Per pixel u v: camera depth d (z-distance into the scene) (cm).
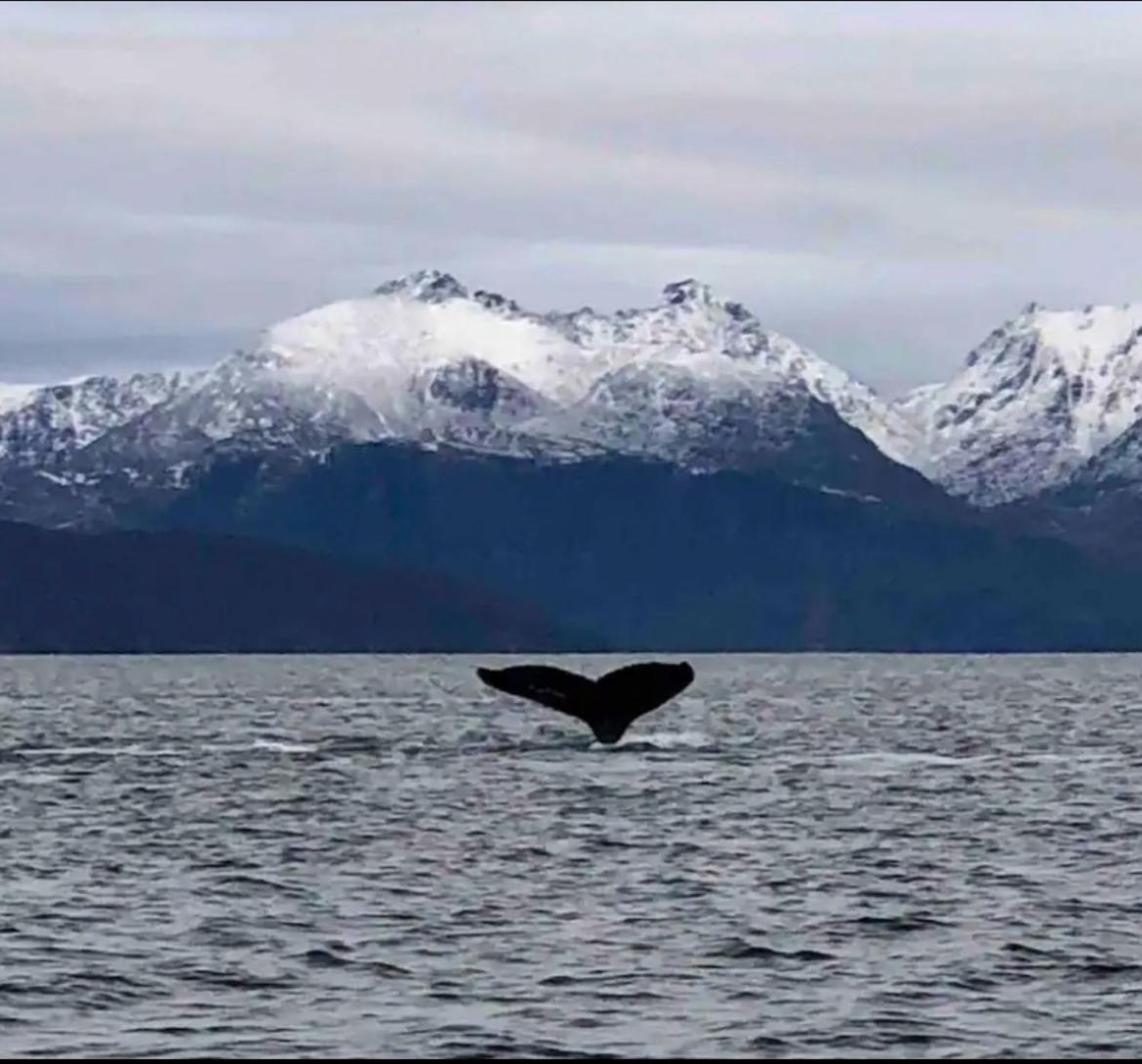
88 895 11006
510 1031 8044
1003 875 11850
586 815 14662
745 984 8825
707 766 18888
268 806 15275
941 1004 8481
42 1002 8456
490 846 12988
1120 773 18600
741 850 12850
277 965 9144
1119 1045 7862
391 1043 7875
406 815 14662
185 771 18425
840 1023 8181
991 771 18750
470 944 9644
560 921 10262
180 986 8744
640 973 9025
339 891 11188
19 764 19275
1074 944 9662
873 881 11594
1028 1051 7781
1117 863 12344
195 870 11969
